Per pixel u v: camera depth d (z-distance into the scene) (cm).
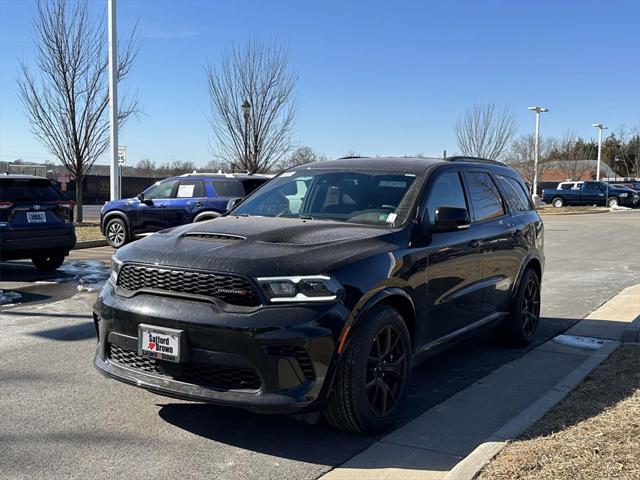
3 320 727
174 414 439
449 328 503
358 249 410
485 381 532
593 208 4212
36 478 343
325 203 509
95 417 432
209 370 374
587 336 689
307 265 373
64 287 959
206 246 400
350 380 379
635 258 1475
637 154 6881
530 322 657
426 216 477
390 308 411
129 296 401
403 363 428
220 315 364
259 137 2345
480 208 571
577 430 391
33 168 4125
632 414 416
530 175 5575
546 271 1239
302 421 430
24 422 423
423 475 352
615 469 331
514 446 369
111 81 1678
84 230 1898
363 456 378
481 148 3959
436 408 464
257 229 432
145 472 352
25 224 1012
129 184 5047
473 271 530
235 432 410
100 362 422
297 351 359
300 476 351
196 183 1435
